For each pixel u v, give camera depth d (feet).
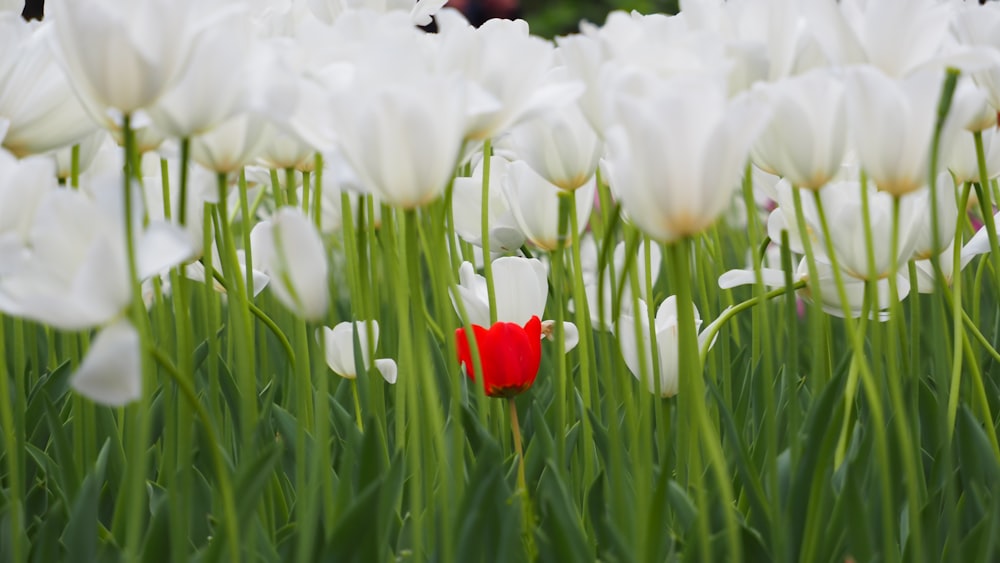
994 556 5.17
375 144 4.58
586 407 5.69
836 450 5.72
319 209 5.68
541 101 4.82
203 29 4.53
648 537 4.86
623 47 4.90
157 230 4.39
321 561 4.87
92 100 4.64
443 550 4.85
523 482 5.58
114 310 4.32
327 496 5.04
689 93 4.43
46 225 4.34
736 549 4.65
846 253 5.37
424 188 4.65
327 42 4.93
